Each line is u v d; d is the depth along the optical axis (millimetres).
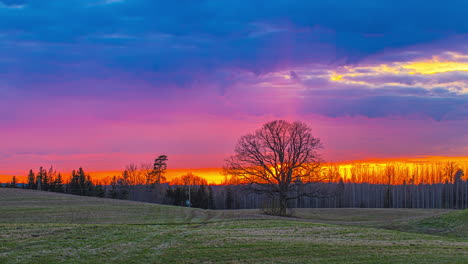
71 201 65938
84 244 26469
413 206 124312
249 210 65188
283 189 58125
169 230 34219
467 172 139000
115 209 56406
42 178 138625
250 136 59469
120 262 22328
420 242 30000
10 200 63250
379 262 22250
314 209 73125
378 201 140500
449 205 126125
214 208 126312
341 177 143375
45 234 29109
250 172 59188
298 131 58219
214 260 22969
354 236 32938
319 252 25078
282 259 23156
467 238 35344
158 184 130625
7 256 22312
